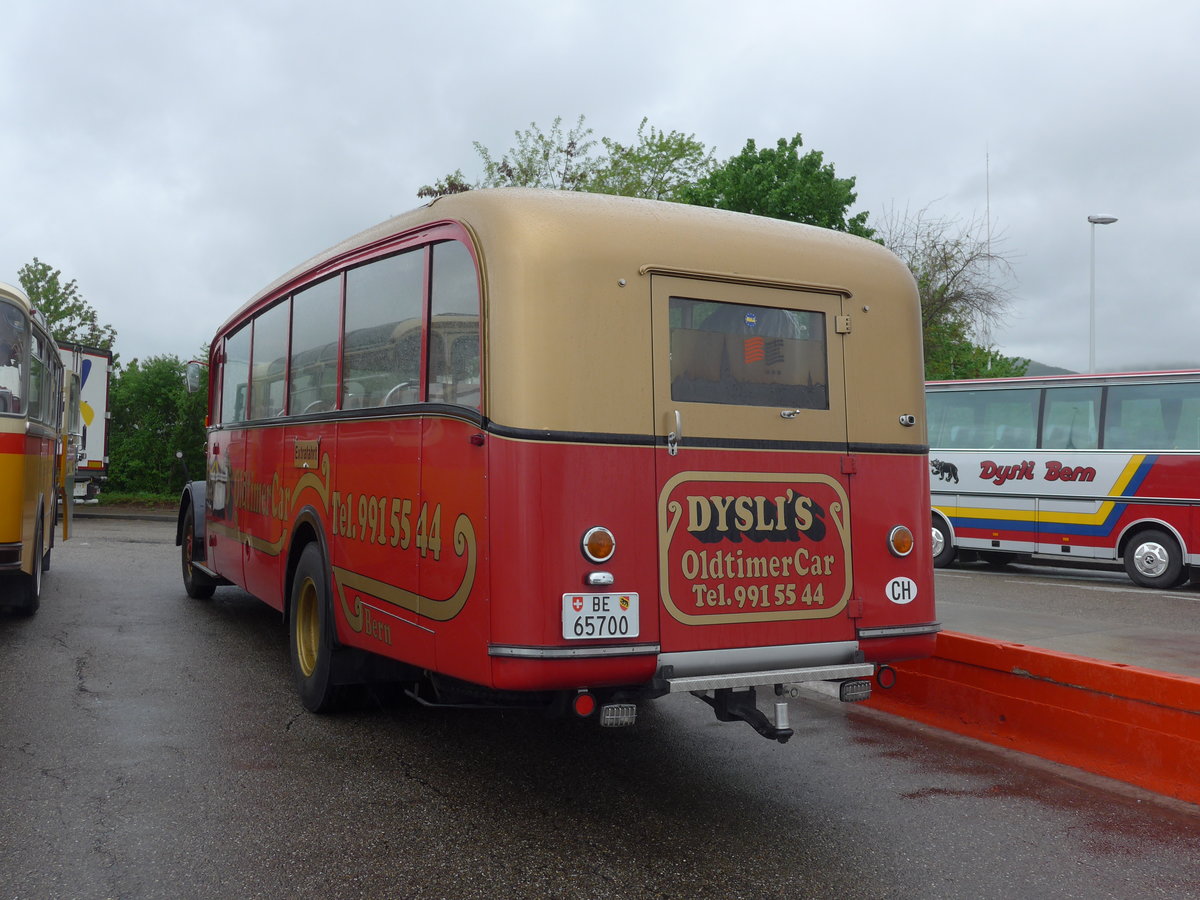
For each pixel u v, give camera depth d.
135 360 28.17
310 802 4.81
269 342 7.84
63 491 12.41
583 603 4.28
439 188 27.12
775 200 25.41
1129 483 14.08
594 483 4.36
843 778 5.30
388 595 5.26
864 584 4.97
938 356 30.41
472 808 4.77
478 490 4.42
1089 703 5.55
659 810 4.78
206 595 11.01
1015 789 5.12
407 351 5.24
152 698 6.69
